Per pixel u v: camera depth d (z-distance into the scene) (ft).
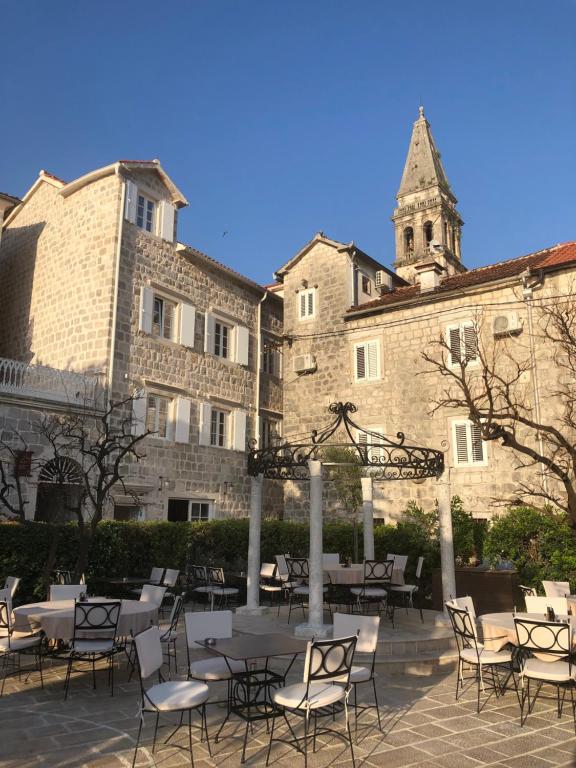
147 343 62.69
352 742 19.34
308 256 79.15
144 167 64.75
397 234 142.82
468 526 54.65
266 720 19.92
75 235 64.64
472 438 60.90
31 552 40.40
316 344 76.18
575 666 22.54
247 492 72.08
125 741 19.21
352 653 19.36
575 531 29.14
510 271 63.31
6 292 72.38
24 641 25.59
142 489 59.62
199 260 70.03
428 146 145.69
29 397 51.42
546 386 56.49
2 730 20.06
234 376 73.36
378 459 35.50
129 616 25.46
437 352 65.00
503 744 19.33
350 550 55.93
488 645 25.31
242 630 33.40
